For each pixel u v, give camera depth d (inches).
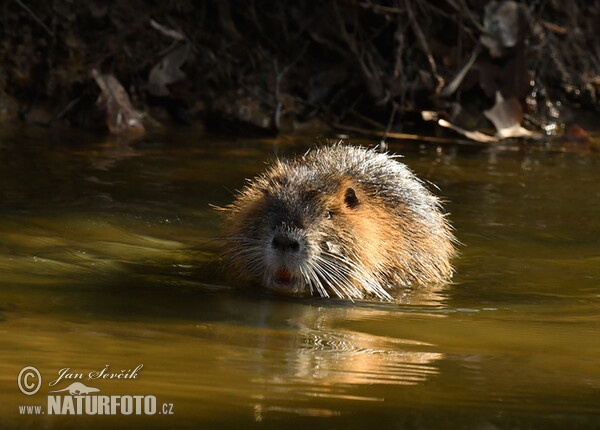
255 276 357.7
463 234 438.9
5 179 495.5
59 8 743.1
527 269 386.3
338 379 231.3
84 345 251.8
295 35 819.4
